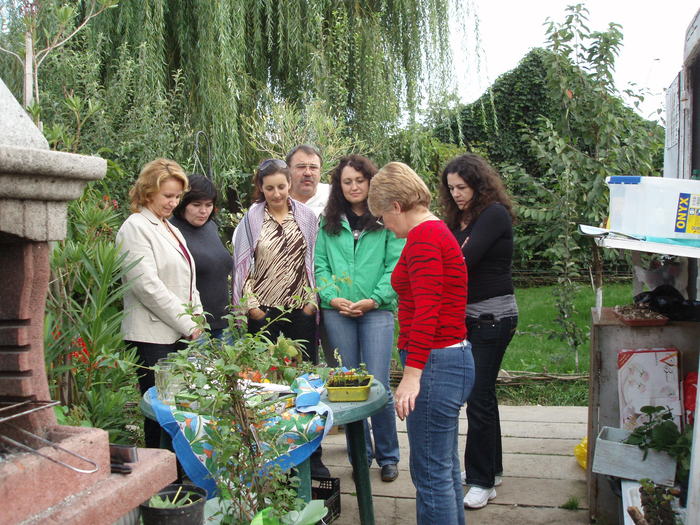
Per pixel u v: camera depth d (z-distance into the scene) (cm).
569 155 604
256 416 236
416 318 245
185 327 340
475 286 338
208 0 629
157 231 346
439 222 256
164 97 636
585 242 639
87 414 330
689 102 358
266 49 723
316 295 379
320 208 435
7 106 185
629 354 327
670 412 305
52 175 178
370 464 416
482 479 359
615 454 297
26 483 167
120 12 618
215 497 263
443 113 805
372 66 739
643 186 262
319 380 308
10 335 188
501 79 1203
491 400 353
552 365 636
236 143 646
